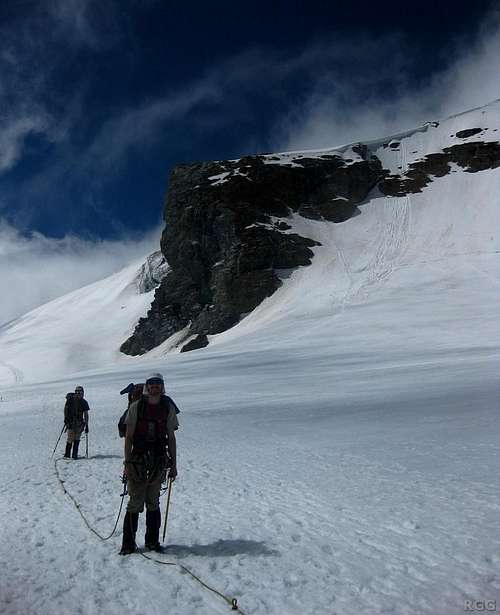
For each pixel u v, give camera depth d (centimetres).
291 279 10681
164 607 471
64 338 17888
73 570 569
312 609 450
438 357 3703
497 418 1304
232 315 10850
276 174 12862
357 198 13225
